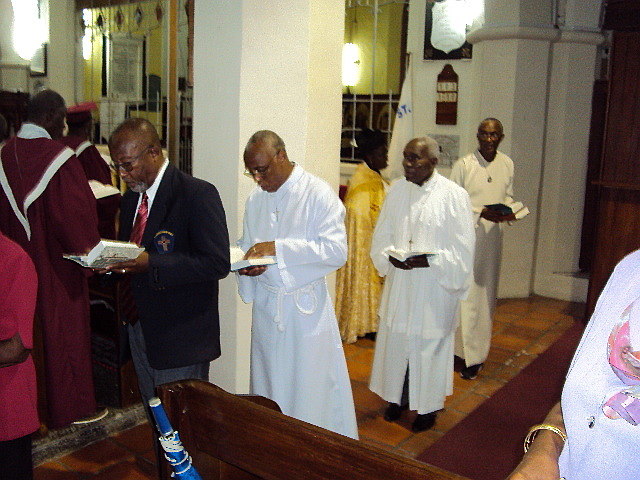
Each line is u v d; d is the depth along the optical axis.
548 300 6.64
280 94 3.38
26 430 2.24
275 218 2.83
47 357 3.28
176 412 1.82
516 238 6.57
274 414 1.64
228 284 3.48
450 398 4.26
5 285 2.06
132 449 3.48
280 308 2.78
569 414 1.11
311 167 3.48
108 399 3.86
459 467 3.37
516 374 4.68
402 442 3.62
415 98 6.94
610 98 5.14
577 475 1.11
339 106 3.60
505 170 4.71
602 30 6.39
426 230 3.53
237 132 3.37
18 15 7.32
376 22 6.89
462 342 4.49
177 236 2.52
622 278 1.13
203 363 2.68
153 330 2.58
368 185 5.12
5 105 6.75
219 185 3.49
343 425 2.96
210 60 3.43
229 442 1.74
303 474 1.58
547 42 6.23
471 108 6.57
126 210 2.71
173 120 4.52
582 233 6.75
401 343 3.63
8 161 3.20
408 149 3.50
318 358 2.83
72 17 7.00
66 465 3.31
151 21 5.97
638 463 1.03
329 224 2.75
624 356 1.02
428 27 6.70
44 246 3.23
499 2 6.12
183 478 1.54
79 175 3.24
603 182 5.26
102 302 3.78
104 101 6.49
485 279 4.51
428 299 3.53
